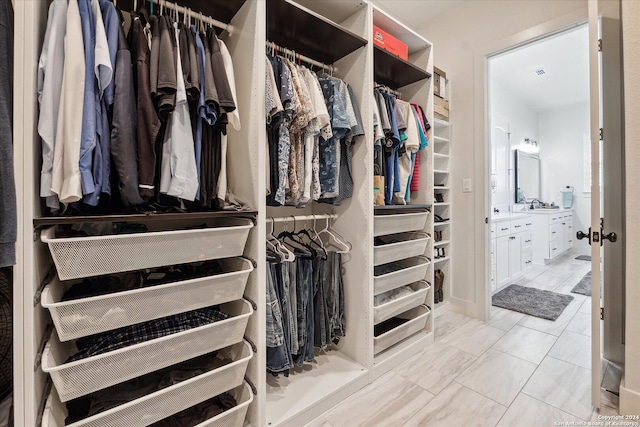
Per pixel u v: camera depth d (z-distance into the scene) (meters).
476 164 2.57
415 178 2.13
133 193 0.92
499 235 3.21
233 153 1.40
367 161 1.63
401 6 2.67
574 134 5.22
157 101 0.96
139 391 1.08
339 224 1.80
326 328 1.64
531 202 5.14
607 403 1.46
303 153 1.49
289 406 1.34
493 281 3.10
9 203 0.74
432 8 2.70
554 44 3.08
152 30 1.02
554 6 2.14
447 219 2.77
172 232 0.98
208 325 1.07
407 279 1.90
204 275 1.23
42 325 0.87
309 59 1.64
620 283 1.77
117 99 0.90
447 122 2.70
